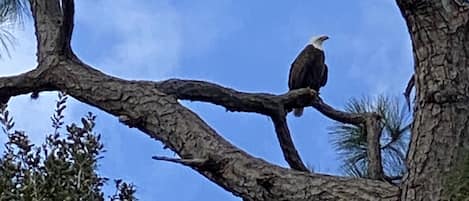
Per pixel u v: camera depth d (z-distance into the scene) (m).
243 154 5.95
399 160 7.42
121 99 6.66
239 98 7.77
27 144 6.19
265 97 7.88
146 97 6.60
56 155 6.16
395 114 7.65
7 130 6.24
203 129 6.25
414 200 5.30
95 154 6.30
